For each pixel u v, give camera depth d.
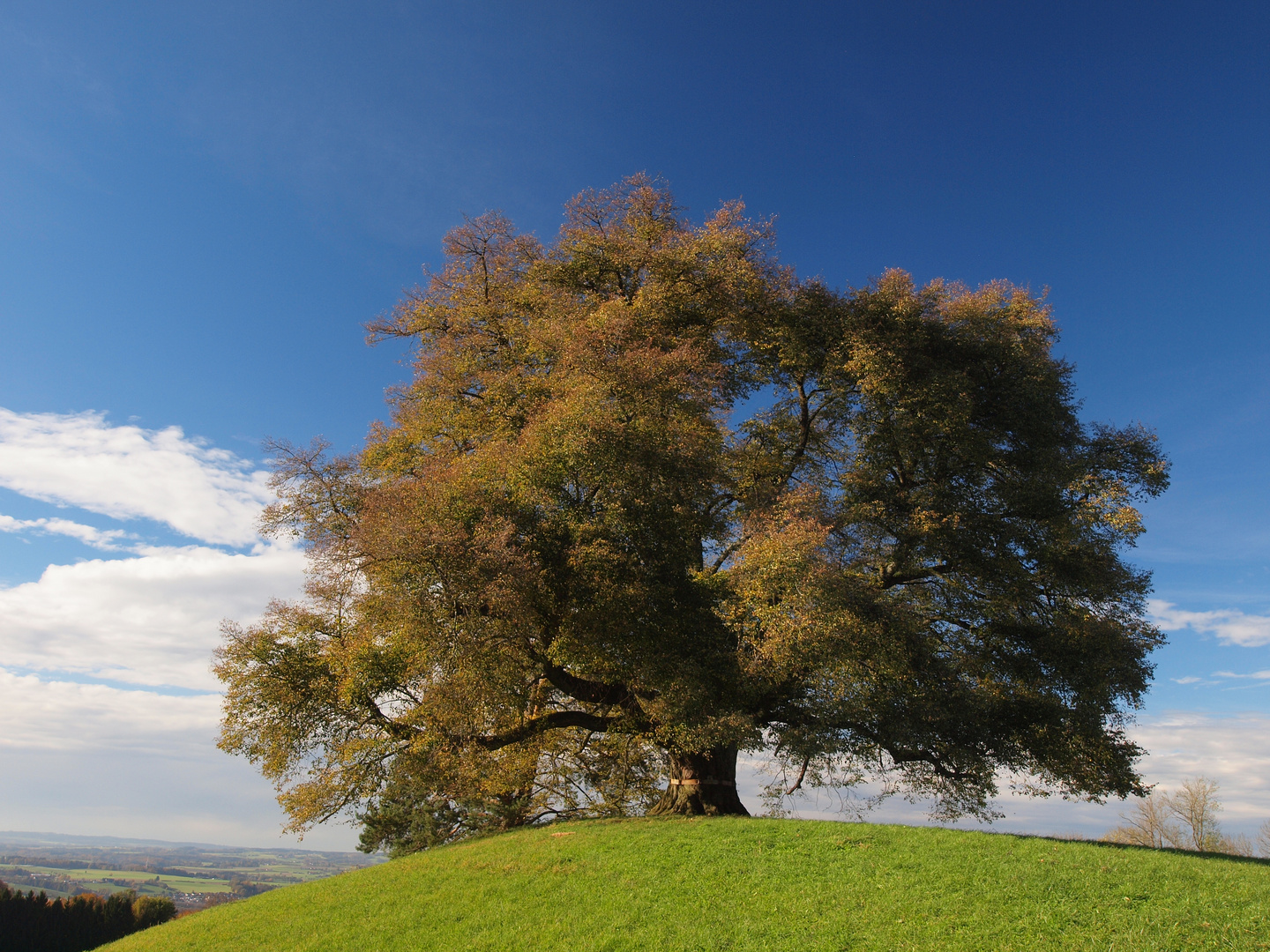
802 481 27.02
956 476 25.41
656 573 21.53
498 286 29.09
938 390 23.08
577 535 20.67
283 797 22.62
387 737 22.53
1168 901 11.49
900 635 19.78
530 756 27.22
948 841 15.48
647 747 29.09
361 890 16.95
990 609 23.23
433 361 26.58
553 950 12.00
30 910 54.41
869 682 19.44
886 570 24.73
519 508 20.42
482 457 21.58
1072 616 22.83
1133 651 22.12
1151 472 24.48
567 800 31.27
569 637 20.61
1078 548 22.97
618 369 21.39
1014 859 13.91
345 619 23.41
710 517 24.73
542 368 26.27
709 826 18.39
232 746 22.12
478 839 21.31
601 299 28.44
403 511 19.05
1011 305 25.61
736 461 25.38
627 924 12.66
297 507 24.20
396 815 34.12
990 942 10.50
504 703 20.59
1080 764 22.02
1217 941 10.06
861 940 11.06
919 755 22.45
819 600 18.41
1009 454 25.41
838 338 25.38
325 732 22.52
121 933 59.19
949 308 25.19
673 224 28.03
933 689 20.75
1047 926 10.83
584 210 27.91
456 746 21.83
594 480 20.69
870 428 25.36
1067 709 21.75
